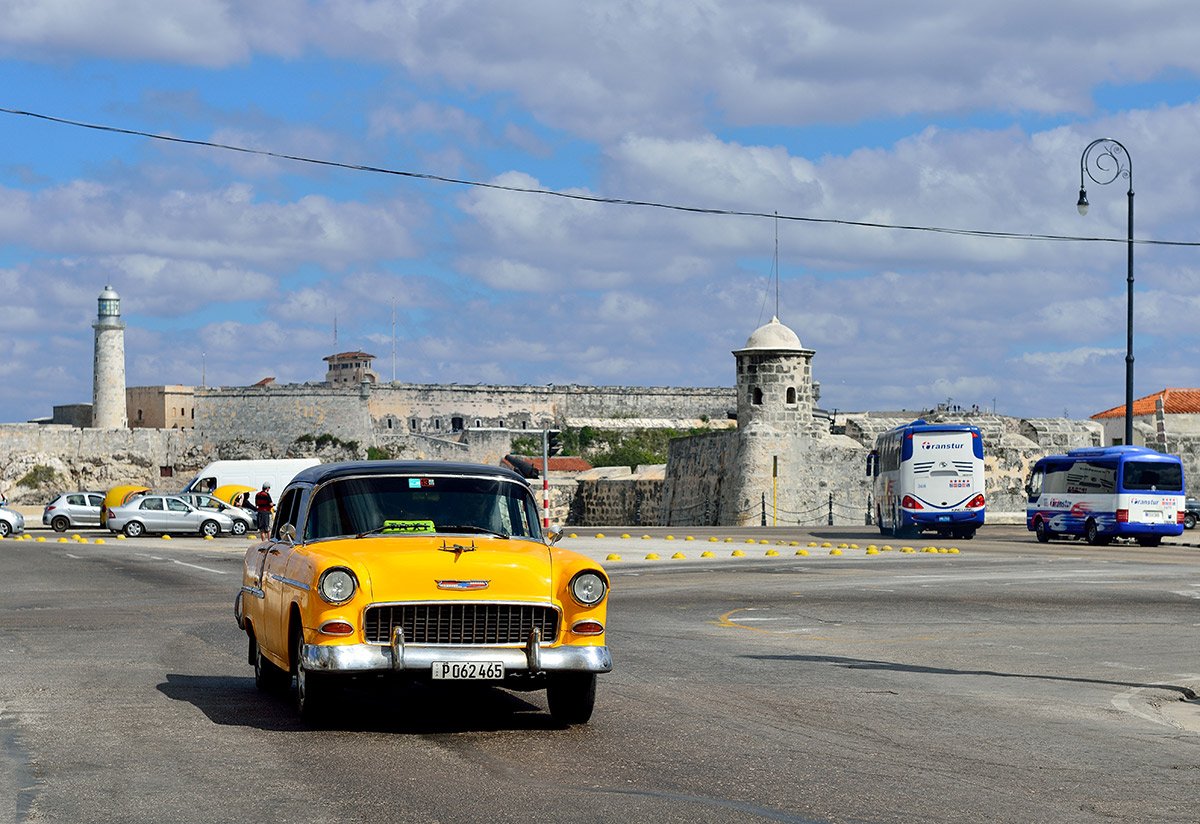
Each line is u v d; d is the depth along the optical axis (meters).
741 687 14.17
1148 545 46.50
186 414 130.62
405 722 11.73
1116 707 13.31
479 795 8.74
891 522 51.75
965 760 10.36
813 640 18.89
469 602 10.90
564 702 11.51
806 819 8.23
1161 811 8.66
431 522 12.20
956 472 49.19
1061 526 47.91
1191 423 77.56
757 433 67.38
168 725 11.44
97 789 8.84
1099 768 10.15
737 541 47.84
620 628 20.30
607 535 53.00
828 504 67.38
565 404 131.38
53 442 114.62
